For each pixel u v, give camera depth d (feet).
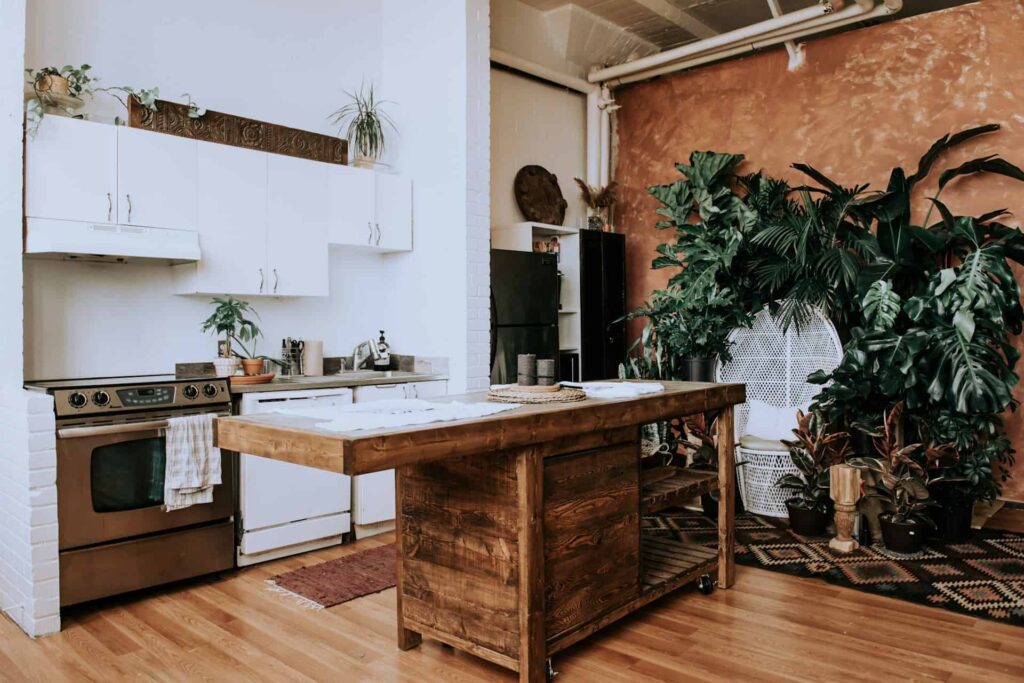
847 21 16.57
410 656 8.30
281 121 14.15
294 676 7.79
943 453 12.03
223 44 13.29
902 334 12.98
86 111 11.50
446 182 14.44
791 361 15.51
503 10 18.04
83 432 9.44
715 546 12.35
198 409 10.70
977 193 15.34
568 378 18.47
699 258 16.42
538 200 19.13
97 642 8.72
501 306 15.69
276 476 11.73
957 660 7.97
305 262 13.23
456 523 7.84
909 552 11.85
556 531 7.72
